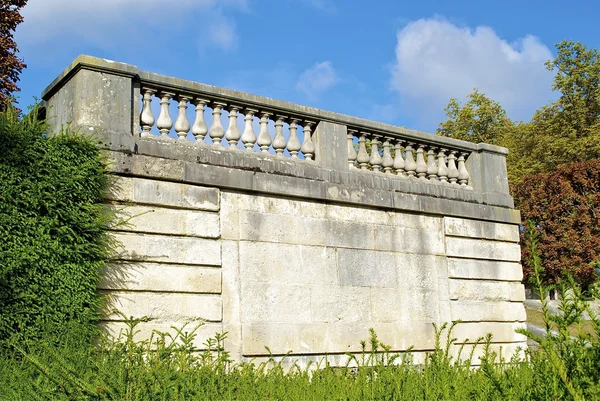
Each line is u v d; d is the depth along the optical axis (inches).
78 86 345.4
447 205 483.2
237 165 386.9
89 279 316.8
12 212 304.8
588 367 169.5
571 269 1164.5
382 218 449.4
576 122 1486.2
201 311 355.9
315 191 413.4
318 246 411.5
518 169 1503.4
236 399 244.5
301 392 241.9
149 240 346.0
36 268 303.9
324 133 434.6
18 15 815.7
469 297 484.7
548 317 181.8
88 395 216.8
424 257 464.8
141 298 338.6
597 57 1502.2
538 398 185.0
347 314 414.3
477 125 1685.5
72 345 296.2
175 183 360.2
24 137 314.7
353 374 303.0
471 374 259.3
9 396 241.1
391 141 482.0
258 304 378.3
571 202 1217.4
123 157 343.3
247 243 382.0
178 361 283.3
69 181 319.6
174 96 382.3
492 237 511.2
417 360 442.6
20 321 294.0
